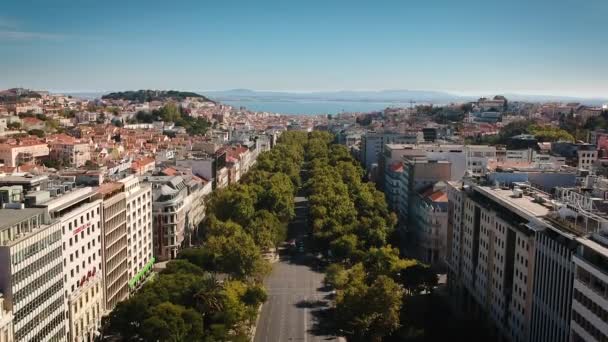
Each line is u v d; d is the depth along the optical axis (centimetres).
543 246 19375
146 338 19738
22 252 17362
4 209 19338
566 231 18075
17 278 17075
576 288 16812
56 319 19700
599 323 15562
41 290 18575
